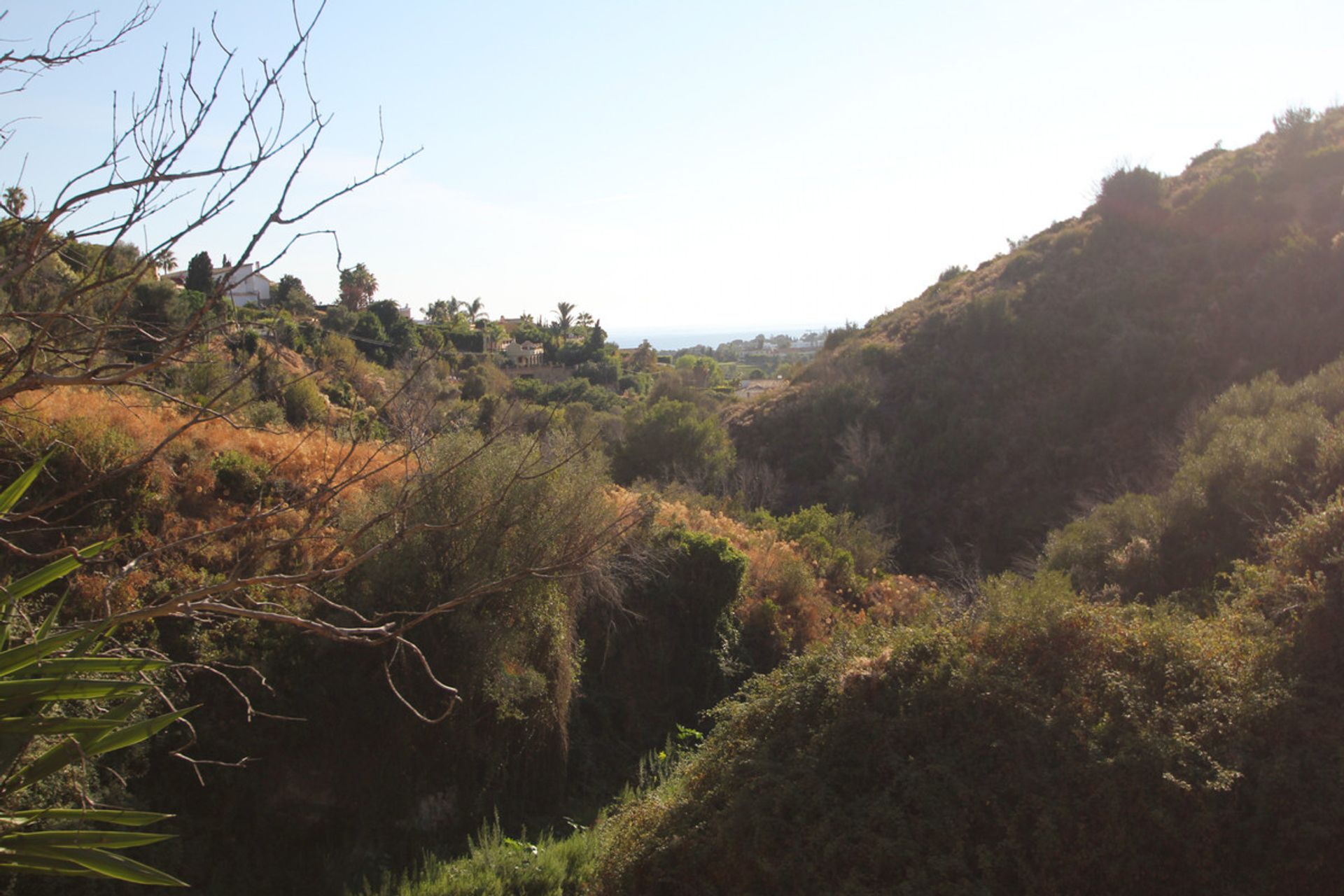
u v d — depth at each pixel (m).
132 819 2.72
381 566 10.02
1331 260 28.42
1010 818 6.93
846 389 35.59
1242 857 6.44
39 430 9.26
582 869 9.10
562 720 11.82
